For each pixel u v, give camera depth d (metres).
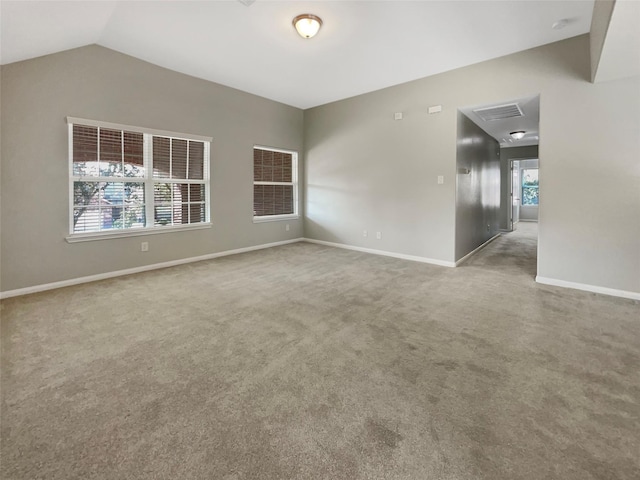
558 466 1.24
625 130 3.21
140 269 4.27
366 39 3.54
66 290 3.46
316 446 1.34
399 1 2.85
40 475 1.20
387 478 1.19
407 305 3.02
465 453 1.31
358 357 2.07
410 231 5.05
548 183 3.65
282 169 6.34
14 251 3.30
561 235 3.61
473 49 3.77
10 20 2.45
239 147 5.41
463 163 4.85
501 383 1.79
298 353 2.12
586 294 3.35
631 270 3.25
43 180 3.44
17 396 1.66
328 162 6.15
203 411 1.56
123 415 1.53
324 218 6.32
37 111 3.37
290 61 4.15
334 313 2.81
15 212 3.29
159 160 4.43
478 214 5.83
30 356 2.07
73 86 3.58
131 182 4.18
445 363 2.00
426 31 3.37
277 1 2.88
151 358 2.05
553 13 3.01
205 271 4.28
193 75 4.66
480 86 4.16
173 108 4.48
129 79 4.01
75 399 1.64
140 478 1.19
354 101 5.63
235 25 3.28
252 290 3.46
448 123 4.52
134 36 3.52
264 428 1.45
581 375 1.86
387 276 4.06
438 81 4.56
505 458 1.28
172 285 3.64
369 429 1.44
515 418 1.51
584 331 2.45
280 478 1.19
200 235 4.96
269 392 1.71
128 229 4.12
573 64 3.45
